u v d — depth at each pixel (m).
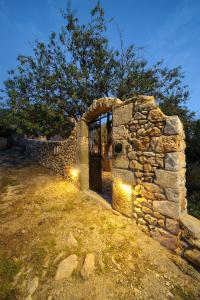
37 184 6.22
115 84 7.43
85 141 5.36
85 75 7.24
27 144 14.33
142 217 3.11
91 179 5.43
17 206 4.38
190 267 2.26
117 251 2.60
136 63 7.71
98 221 3.46
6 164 10.25
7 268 2.38
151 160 2.90
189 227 2.31
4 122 7.64
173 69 7.62
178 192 2.52
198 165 5.60
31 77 7.49
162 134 2.71
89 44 7.66
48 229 3.28
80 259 2.47
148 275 2.19
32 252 2.68
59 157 7.40
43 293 2.00
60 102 7.50
